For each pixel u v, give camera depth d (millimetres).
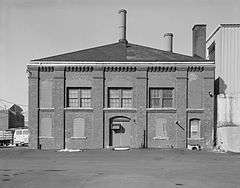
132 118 44062
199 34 51281
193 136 43812
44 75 44312
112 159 28688
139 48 48500
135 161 26984
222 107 44000
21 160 27781
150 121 44000
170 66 43906
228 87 46344
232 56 46625
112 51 47156
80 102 44281
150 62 44000
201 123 43750
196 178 17547
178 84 43875
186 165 24016
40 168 21828
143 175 18531
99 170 20812
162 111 43969
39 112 44094
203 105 43781
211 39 52250
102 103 44031
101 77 44094
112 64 44031
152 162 26188
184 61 43844
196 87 43969
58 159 28703
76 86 44125
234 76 46500
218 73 47031
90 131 44000
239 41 46688
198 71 44031
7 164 24469
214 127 43781
